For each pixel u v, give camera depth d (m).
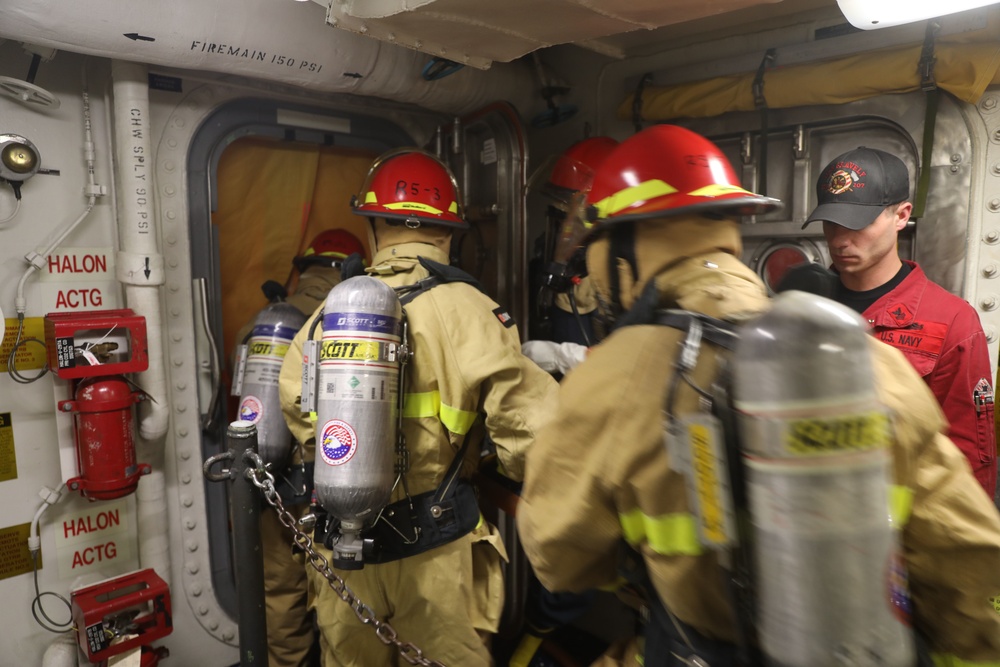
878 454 0.78
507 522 2.83
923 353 1.91
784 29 2.56
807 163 2.55
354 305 1.79
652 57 2.98
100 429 2.28
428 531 2.01
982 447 1.88
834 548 0.75
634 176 1.14
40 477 2.41
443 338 1.95
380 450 1.75
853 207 1.92
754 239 2.74
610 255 1.19
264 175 3.09
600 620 3.05
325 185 3.33
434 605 2.04
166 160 2.63
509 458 1.97
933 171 2.23
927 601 1.05
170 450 2.71
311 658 2.94
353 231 3.46
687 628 1.03
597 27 1.97
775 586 0.79
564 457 1.06
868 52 2.32
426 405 1.96
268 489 1.80
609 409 1.00
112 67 2.36
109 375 2.32
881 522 0.77
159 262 2.46
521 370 1.98
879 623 0.76
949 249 2.22
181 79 2.63
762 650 0.90
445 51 2.19
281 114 2.93
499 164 3.12
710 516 0.86
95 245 2.48
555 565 1.13
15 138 2.22
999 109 2.10
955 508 0.96
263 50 2.34
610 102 3.15
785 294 0.85
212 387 2.77
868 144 2.43
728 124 2.74
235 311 3.09
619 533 1.06
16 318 2.32
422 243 2.27
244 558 1.85
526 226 3.09
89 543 2.53
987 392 1.87
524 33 2.03
